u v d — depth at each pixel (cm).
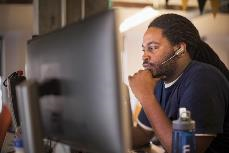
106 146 78
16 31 520
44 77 101
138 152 154
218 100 128
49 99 98
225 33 520
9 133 154
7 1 361
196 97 126
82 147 88
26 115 93
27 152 96
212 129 121
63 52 90
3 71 518
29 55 115
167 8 301
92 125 81
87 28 81
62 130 94
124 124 75
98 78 78
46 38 101
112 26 74
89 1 184
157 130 122
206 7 254
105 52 75
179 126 95
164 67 141
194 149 94
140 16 335
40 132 94
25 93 92
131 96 131
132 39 430
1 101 162
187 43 145
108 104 76
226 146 132
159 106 127
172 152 98
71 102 88
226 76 150
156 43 141
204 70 136
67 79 89
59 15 186
